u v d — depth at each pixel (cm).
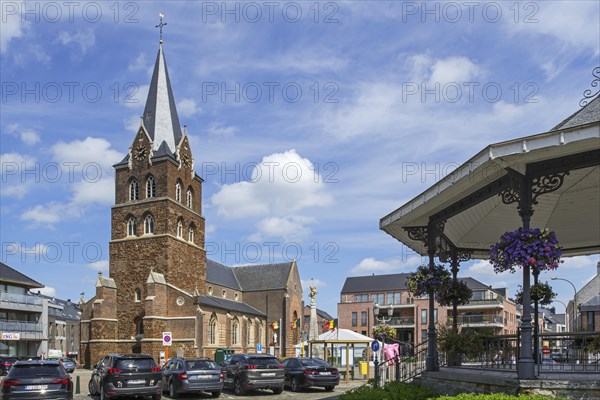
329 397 2441
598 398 1019
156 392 2175
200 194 7238
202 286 7012
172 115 7031
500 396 982
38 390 1719
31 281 6850
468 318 7675
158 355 5969
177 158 6769
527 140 1049
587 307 5422
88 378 4328
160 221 6419
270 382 2561
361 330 9556
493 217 1650
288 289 8819
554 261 1107
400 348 2475
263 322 8475
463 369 1453
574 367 1338
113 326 6275
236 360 2698
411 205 1452
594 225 1636
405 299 9675
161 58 7156
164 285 6191
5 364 4591
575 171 1370
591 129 981
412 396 1364
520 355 1134
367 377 3672
